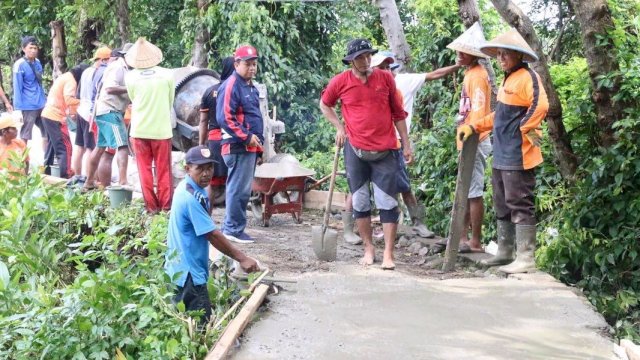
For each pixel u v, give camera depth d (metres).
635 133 7.36
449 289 6.04
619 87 7.38
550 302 5.67
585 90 7.92
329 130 13.26
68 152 11.06
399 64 8.88
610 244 7.49
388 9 9.33
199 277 5.46
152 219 7.75
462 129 6.57
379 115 6.60
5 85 21.80
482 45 6.20
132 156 10.45
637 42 7.64
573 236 7.69
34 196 8.16
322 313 5.43
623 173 7.36
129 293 5.39
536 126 6.11
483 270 6.75
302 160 12.33
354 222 8.30
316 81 13.90
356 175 6.79
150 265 5.88
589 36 7.36
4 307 5.74
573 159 7.93
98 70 9.88
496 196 6.61
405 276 6.46
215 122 8.27
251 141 7.32
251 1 11.77
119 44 15.29
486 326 5.18
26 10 17.53
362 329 5.11
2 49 19.17
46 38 17.92
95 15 15.52
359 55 6.43
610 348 4.79
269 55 13.12
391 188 6.67
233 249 5.48
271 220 9.15
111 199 8.68
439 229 9.18
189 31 13.83
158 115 8.40
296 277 6.34
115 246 6.53
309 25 14.03
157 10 16.41
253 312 5.33
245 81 7.39
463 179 6.68
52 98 10.84
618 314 7.34
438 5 10.55
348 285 6.12
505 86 6.27
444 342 4.86
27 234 7.86
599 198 7.64
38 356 5.22
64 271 7.70
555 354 4.66
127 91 8.84
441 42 10.75
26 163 10.14
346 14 14.09
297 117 13.69
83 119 10.12
